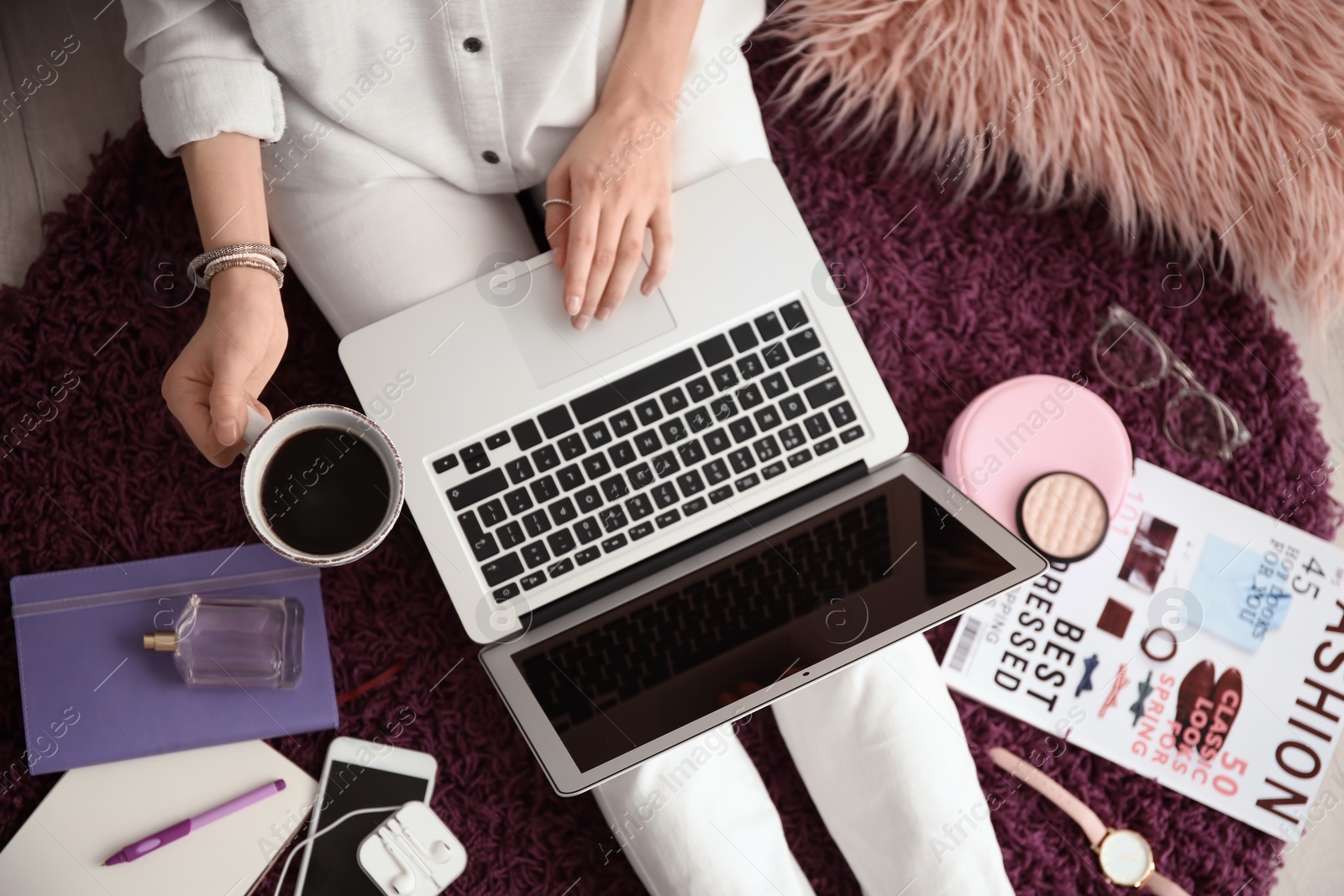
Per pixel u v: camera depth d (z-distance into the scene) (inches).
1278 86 41.0
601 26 34.4
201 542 39.1
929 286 43.3
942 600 31.9
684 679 31.8
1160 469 41.7
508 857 38.7
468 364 33.2
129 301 39.7
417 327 33.1
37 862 35.1
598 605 33.1
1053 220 43.8
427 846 37.2
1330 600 41.0
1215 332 43.5
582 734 31.2
